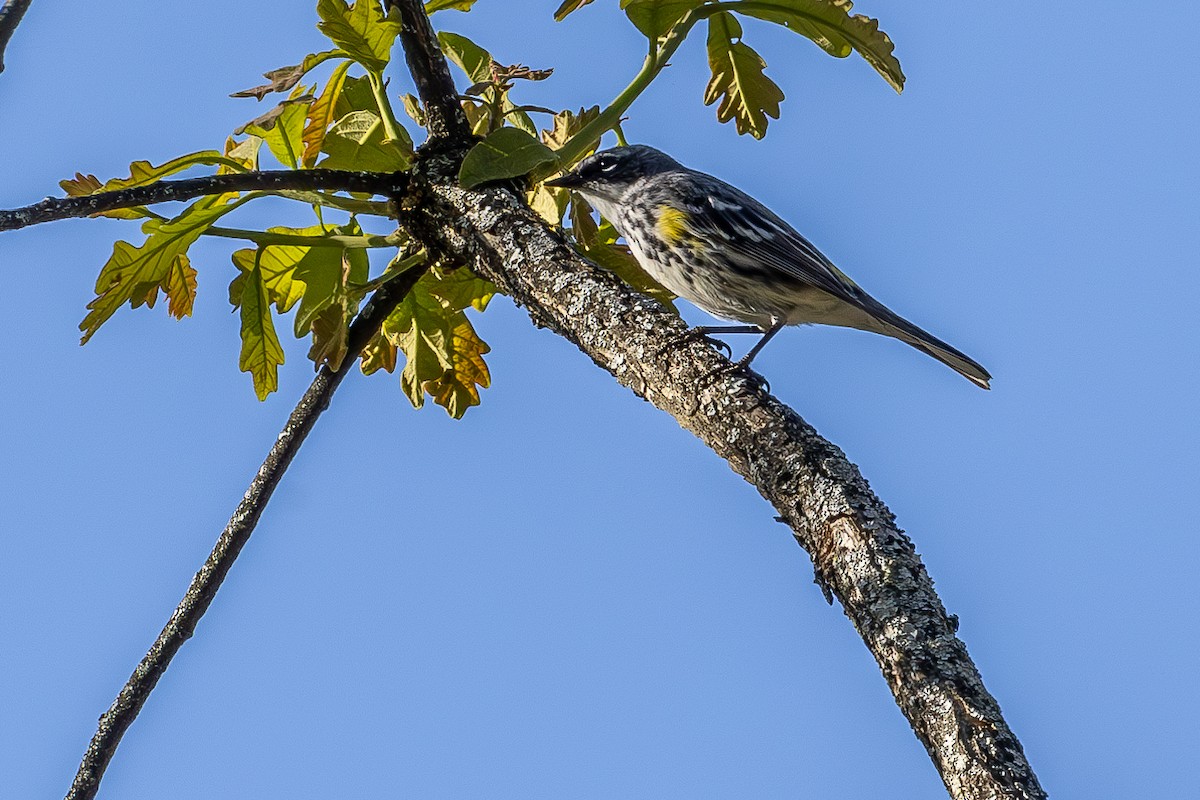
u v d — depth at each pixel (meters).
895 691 6.30
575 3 10.30
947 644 6.31
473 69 10.97
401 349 11.48
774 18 10.62
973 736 5.89
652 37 10.43
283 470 10.00
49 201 8.28
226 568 9.84
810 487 7.23
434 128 9.83
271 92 9.32
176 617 9.66
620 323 8.48
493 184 9.52
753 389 7.90
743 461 7.69
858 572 6.73
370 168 10.38
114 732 9.37
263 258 10.55
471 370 11.56
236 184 9.02
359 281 10.30
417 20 9.77
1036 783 5.71
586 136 10.19
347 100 10.78
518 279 9.03
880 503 7.12
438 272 10.86
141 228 9.59
